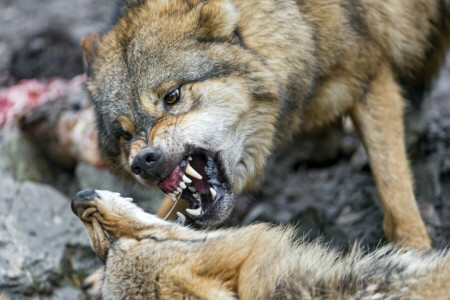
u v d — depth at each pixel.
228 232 7.38
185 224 9.41
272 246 7.31
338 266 7.26
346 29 10.10
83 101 13.95
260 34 9.67
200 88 9.23
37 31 17.78
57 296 10.80
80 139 13.48
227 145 9.40
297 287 7.04
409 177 10.46
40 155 14.20
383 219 10.82
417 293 6.96
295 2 9.97
